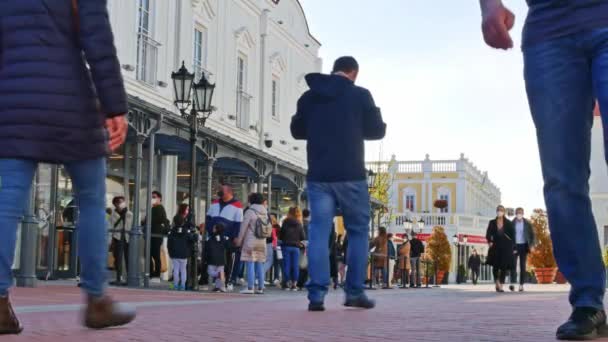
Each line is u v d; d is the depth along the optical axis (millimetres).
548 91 3650
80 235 4086
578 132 3678
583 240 3764
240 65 25891
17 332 3979
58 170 16219
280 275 20812
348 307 7633
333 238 20438
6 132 3811
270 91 28391
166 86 20516
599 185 35156
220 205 14781
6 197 3836
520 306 8086
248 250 14547
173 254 14867
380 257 24047
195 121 15648
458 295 12844
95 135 3984
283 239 17953
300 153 32250
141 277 15773
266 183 26625
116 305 4238
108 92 3895
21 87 3816
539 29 3688
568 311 7027
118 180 18562
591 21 3529
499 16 3676
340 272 24281
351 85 7266
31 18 3850
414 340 3922
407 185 74250
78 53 3961
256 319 5660
